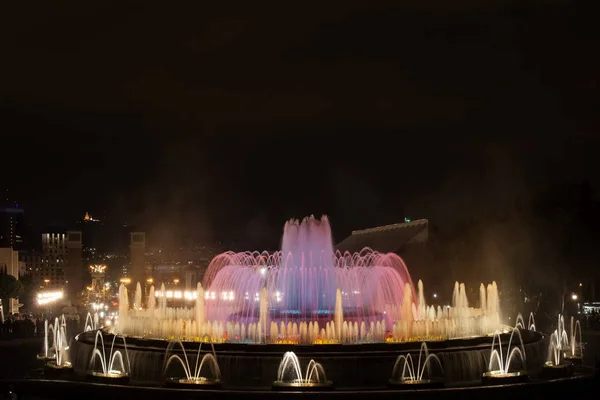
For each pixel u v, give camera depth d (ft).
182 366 179.42
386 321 216.74
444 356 178.70
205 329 204.13
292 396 159.84
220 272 327.88
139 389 168.04
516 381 172.76
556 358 203.21
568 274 363.35
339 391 163.53
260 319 206.80
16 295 500.33
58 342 264.11
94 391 172.86
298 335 200.34
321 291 293.84
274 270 327.26
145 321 210.59
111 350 194.08
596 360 193.16
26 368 217.77
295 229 343.67
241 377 173.58
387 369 173.47
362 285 321.32
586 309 351.25
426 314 264.52
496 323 226.17
